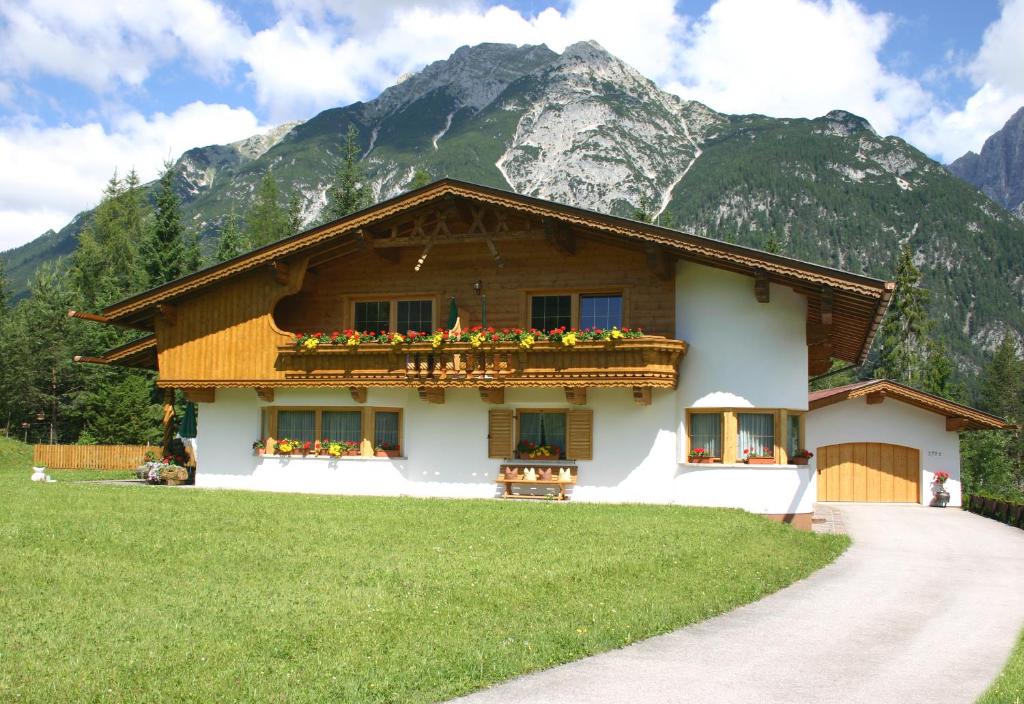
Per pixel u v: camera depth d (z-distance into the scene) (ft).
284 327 81.66
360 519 55.47
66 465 146.92
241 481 79.87
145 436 181.68
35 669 25.21
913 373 224.33
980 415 96.99
